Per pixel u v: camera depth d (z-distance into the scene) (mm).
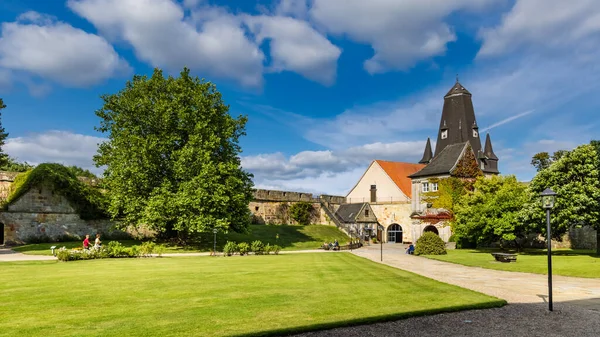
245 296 12445
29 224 38469
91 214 42281
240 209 40031
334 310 10742
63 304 11039
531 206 35438
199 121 39188
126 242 40969
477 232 40844
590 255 34219
